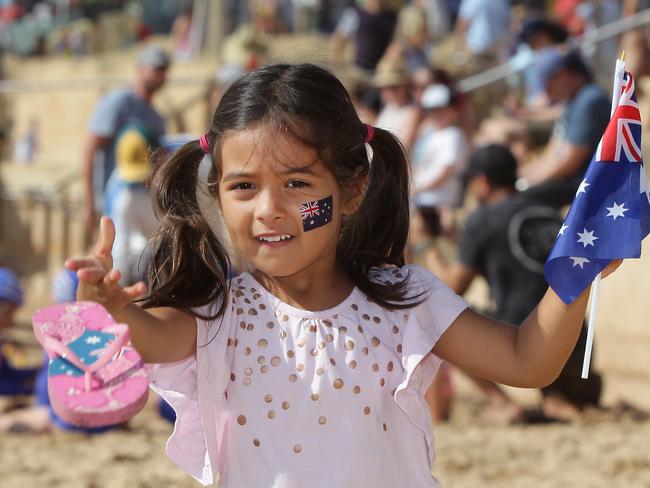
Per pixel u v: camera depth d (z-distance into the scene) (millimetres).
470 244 9242
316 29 22406
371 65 17641
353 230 3908
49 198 18344
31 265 18312
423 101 12406
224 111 3654
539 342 3615
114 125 12297
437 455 8062
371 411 3672
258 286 3818
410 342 3771
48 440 8789
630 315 11578
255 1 22062
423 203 12188
